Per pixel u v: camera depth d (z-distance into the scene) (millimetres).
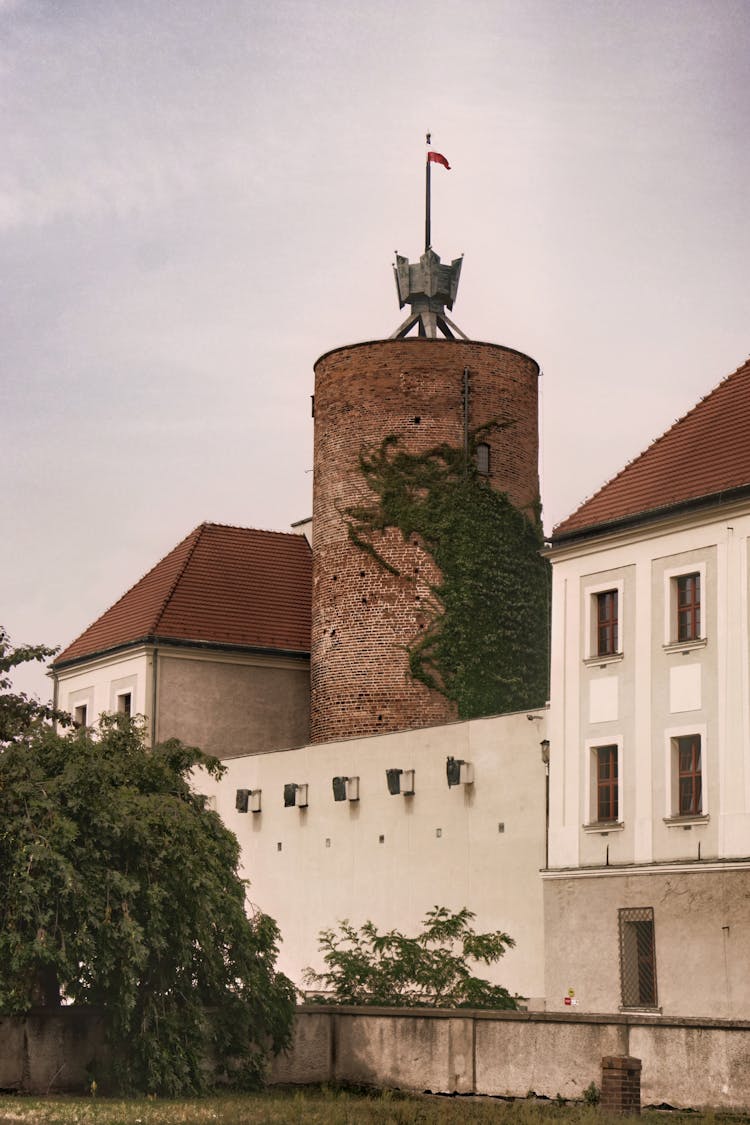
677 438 39000
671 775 36125
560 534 39406
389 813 44875
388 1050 30969
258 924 33094
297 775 48469
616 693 37719
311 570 59781
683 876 35281
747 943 33750
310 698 56438
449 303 55594
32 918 28984
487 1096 28891
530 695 51281
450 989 36594
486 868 41500
